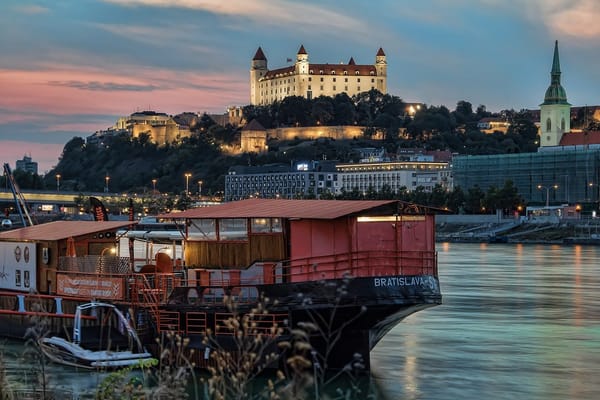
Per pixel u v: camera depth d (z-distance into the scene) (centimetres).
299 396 2923
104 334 7275
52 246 8188
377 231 6900
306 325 2934
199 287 6994
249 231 7050
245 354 3322
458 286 15562
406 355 8256
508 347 8769
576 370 7644
